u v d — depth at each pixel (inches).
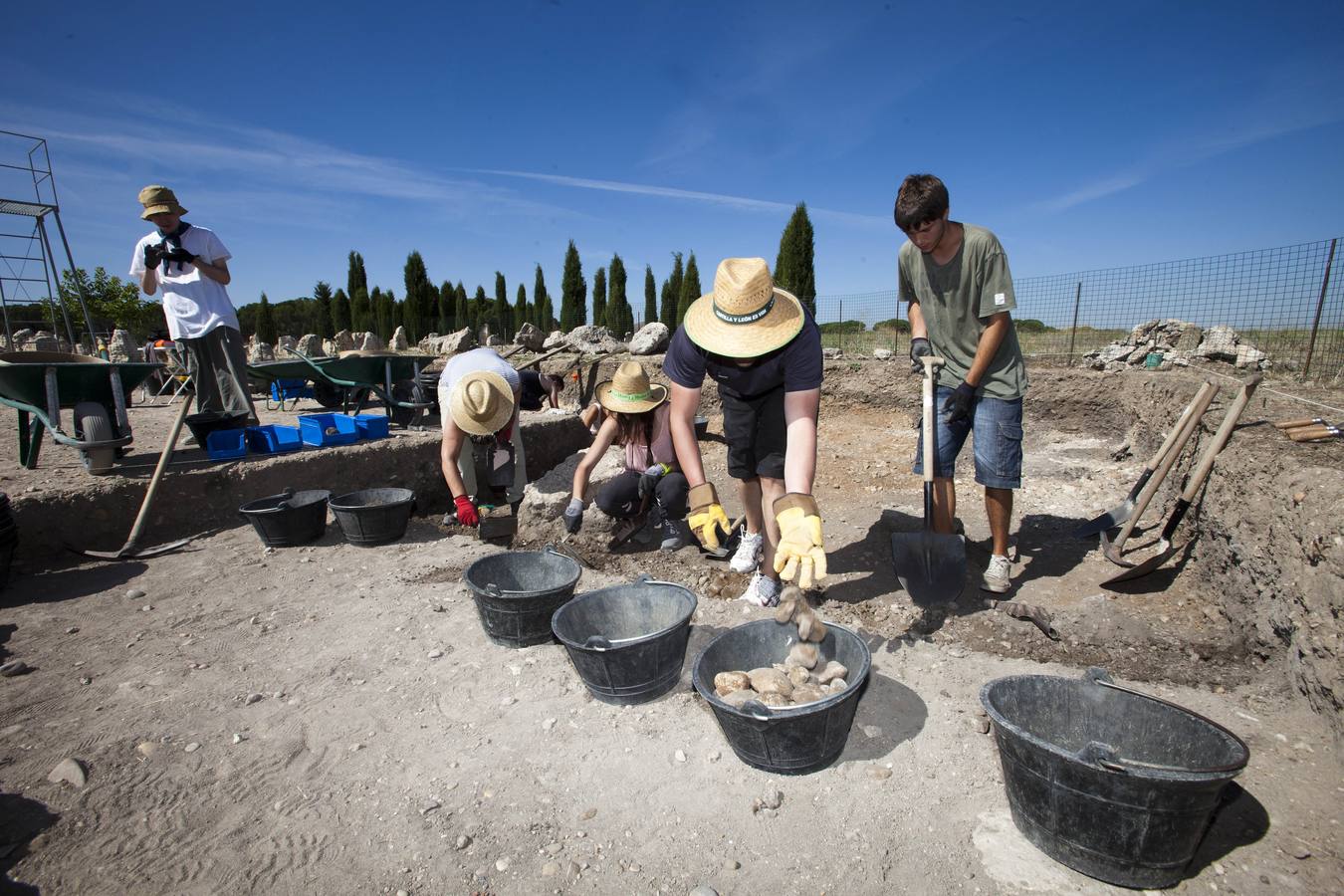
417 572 158.2
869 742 92.3
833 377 343.9
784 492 124.7
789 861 73.9
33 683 111.4
